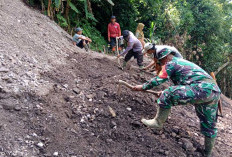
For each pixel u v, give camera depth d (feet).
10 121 7.91
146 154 8.32
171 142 9.45
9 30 13.23
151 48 9.45
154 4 40.52
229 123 14.12
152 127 9.18
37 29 16.31
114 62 17.24
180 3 42.55
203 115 8.60
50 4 22.91
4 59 10.57
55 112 9.11
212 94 7.96
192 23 36.94
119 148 8.39
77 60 14.97
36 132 7.94
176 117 11.80
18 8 18.03
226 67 37.99
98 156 7.82
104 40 34.86
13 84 9.37
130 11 38.19
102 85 12.13
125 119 9.95
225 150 10.39
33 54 12.58
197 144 9.84
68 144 7.95
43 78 10.88
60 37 18.48
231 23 40.29
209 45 38.34
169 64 8.45
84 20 31.91
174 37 34.91
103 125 9.37
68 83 11.41
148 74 16.35
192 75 8.17
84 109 9.96
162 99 8.48
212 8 37.88
